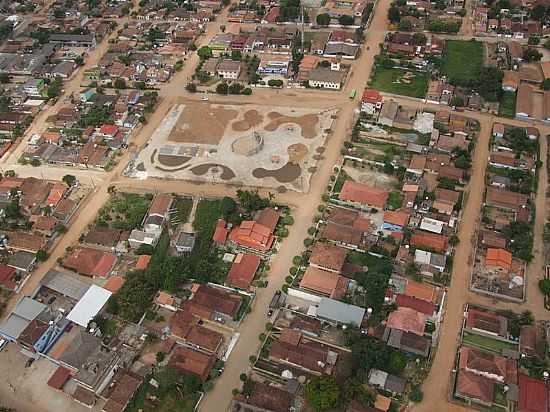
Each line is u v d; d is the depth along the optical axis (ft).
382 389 353.31
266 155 547.08
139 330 396.57
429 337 383.65
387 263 427.33
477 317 384.47
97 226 483.92
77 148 569.23
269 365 374.63
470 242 447.01
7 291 437.17
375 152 539.29
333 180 510.58
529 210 467.93
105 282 439.63
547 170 511.81
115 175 538.06
